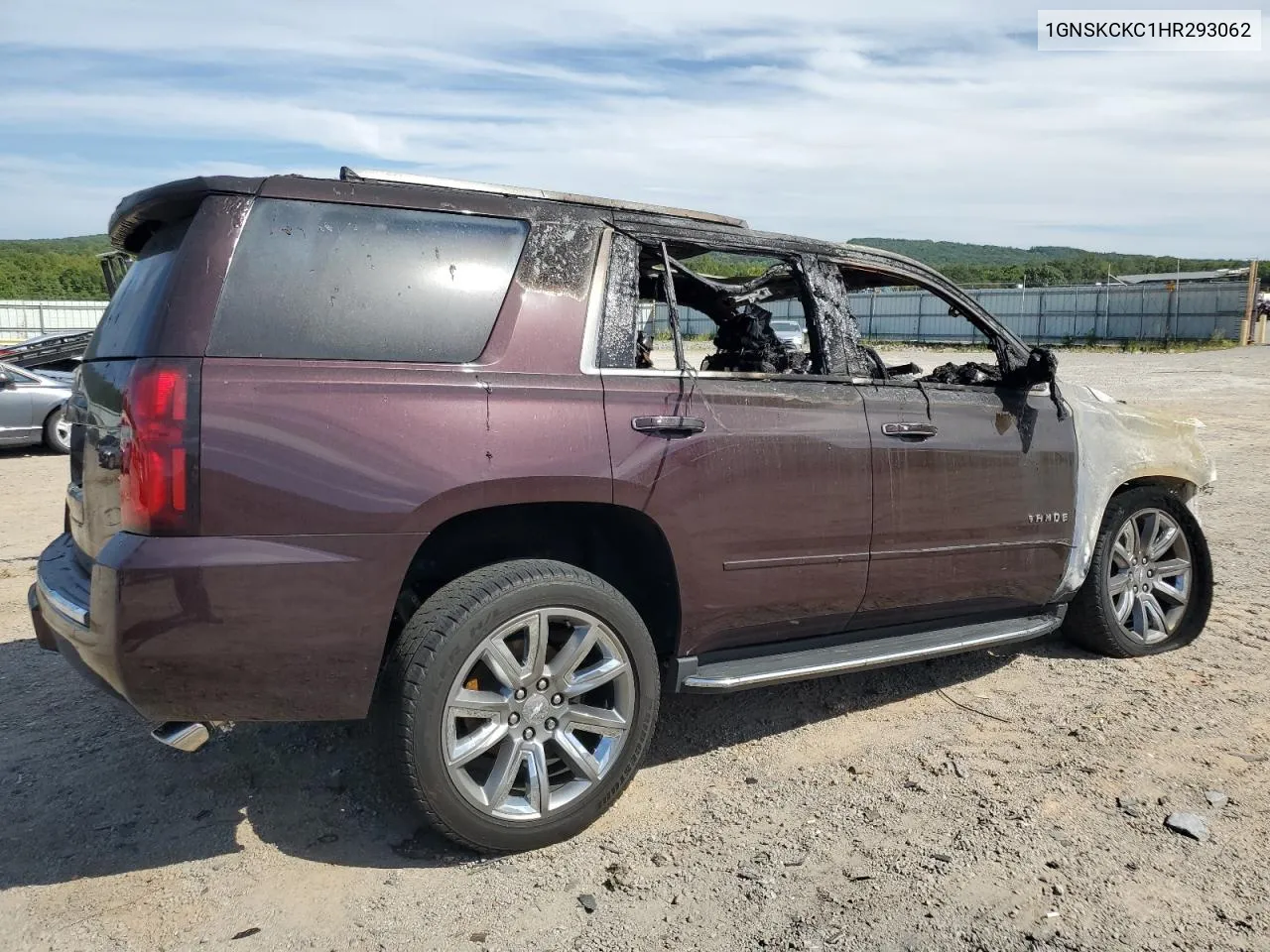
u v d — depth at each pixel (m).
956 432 4.07
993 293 48.53
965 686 4.50
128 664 2.68
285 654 2.80
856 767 3.71
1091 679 4.57
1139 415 4.84
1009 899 2.86
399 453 2.89
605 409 3.24
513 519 3.43
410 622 2.96
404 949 2.65
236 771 3.65
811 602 3.73
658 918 2.78
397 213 3.11
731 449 3.46
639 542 3.47
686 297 4.42
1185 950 2.63
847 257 4.05
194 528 2.70
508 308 3.19
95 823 3.27
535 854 3.11
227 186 2.90
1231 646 5.03
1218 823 3.27
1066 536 4.45
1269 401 18.09
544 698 3.10
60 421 12.52
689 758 3.80
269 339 2.85
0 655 4.84
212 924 2.74
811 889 2.92
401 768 2.89
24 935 2.69
